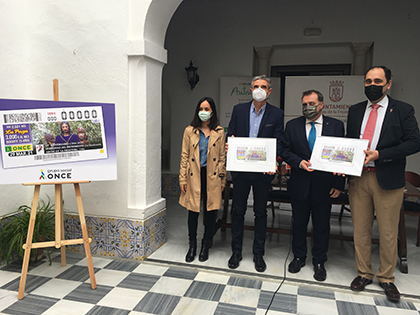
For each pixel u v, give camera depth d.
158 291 2.63
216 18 5.89
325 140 2.61
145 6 3.01
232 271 2.95
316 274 2.82
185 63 6.07
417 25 5.10
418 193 3.15
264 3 5.69
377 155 2.38
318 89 5.25
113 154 2.77
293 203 2.93
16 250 3.06
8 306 2.39
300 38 5.61
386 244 2.54
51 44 3.30
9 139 2.53
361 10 5.33
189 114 6.14
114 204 3.24
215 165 3.05
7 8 3.15
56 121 2.63
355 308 2.41
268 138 2.83
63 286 2.69
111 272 2.96
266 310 2.37
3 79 3.15
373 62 5.34
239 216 3.03
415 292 2.63
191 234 3.22
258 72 6.04
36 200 2.58
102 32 3.14
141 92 3.14
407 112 2.40
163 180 6.36
